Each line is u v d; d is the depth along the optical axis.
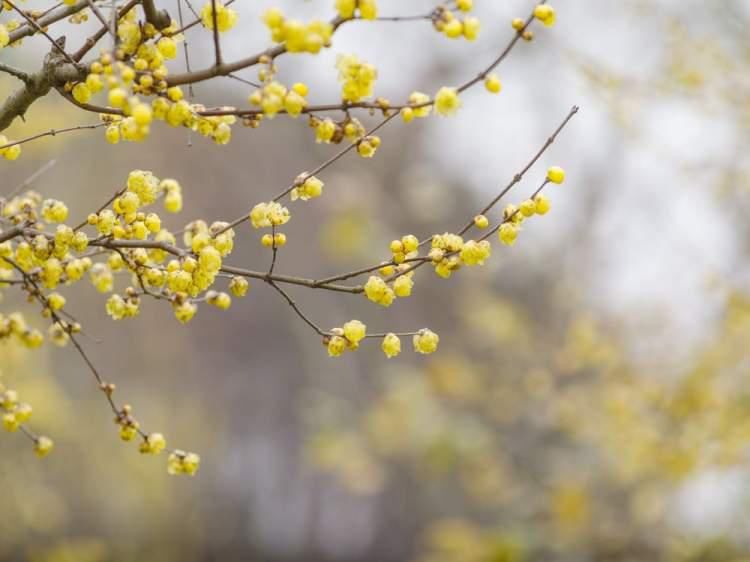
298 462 12.56
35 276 1.95
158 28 1.65
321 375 9.80
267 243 1.80
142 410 9.43
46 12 1.87
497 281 7.73
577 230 7.45
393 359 9.86
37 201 2.38
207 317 12.02
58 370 8.51
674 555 5.23
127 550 9.22
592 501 5.84
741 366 5.09
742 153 4.67
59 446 8.16
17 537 6.91
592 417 5.64
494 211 9.16
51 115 4.23
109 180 7.12
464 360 6.95
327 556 12.40
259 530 12.42
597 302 7.17
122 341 9.26
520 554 5.35
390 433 5.88
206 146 9.10
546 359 6.34
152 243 1.82
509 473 6.00
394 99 9.22
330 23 1.49
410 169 8.99
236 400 12.51
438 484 8.68
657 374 5.52
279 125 9.73
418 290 9.90
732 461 4.95
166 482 9.70
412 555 11.43
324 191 7.87
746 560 4.98
